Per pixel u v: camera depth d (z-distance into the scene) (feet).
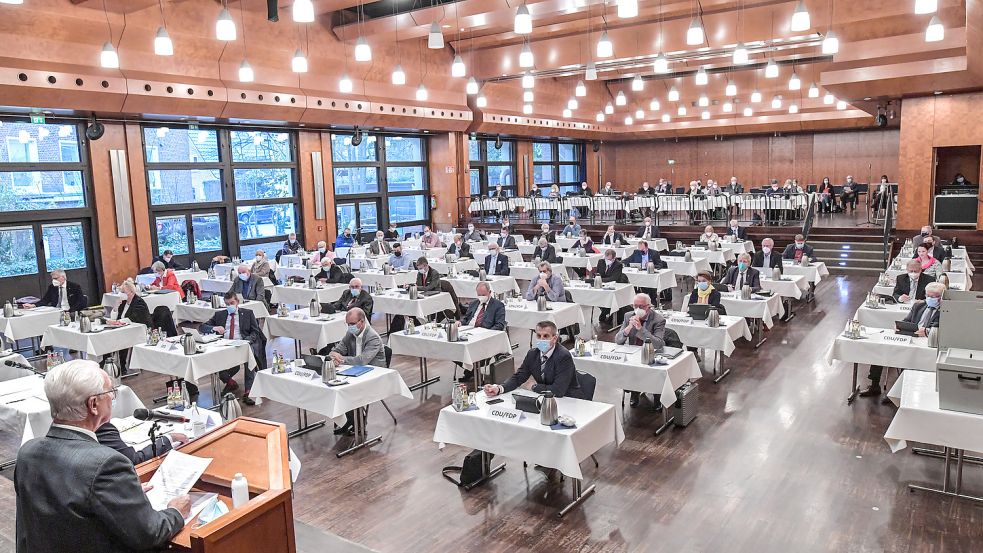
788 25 47.34
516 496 18.54
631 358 22.76
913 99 60.75
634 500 18.12
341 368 22.48
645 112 97.71
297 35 52.31
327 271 44.11
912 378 18.76
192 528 7.79
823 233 62.18
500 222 77.10
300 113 54.80
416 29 49.26
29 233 45.01
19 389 20.86
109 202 48.06
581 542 16.08
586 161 103.91
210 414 17.31
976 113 58.54
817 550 15.48
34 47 39.01
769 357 31.55
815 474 19.39
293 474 14.80
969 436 15.84
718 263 53.01
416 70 63.57
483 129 74.64
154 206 51.29
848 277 54.13
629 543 15.99
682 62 70.38
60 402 7.64
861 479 18.98
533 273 45.93
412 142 74.23
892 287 33.65
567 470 16.15
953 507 17.29
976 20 30.53
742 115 94.27
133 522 7.27
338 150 66.28
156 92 44.65
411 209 75.10
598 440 17.54
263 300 36.86
